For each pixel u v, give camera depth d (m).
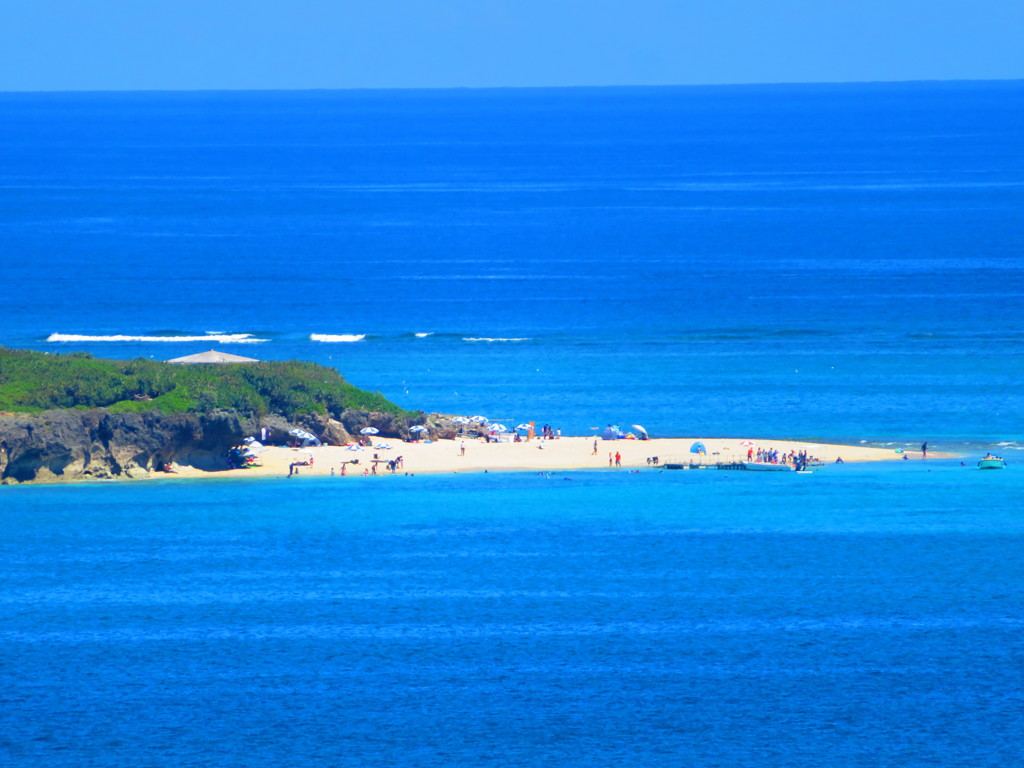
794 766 160.88
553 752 164.62
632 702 178.62
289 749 165.38
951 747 165.50
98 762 161.62
